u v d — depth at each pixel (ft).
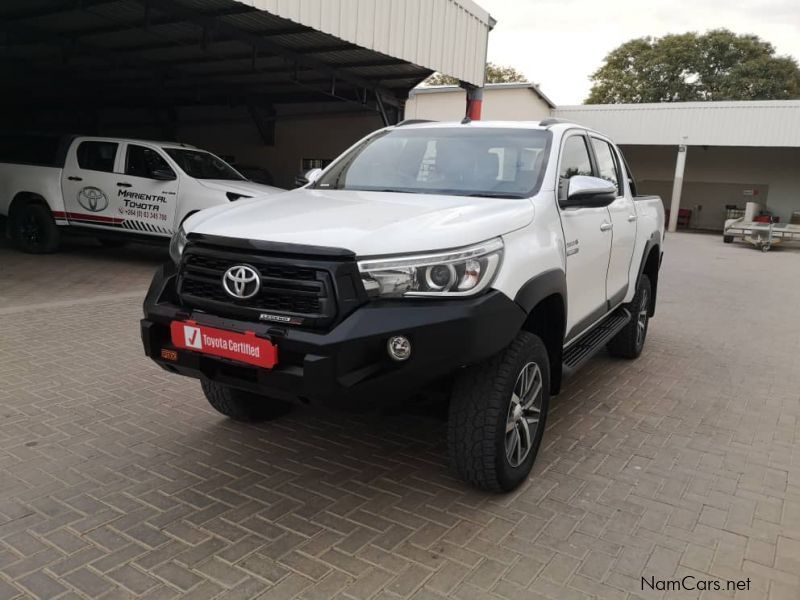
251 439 13.10
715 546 9.86
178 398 15.16
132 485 11.08
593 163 15.31
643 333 20.52
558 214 12.07
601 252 14.49
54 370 16.69
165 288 10.81
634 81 150.82
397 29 34.53
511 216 10.61
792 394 17.46
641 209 18.78
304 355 9.18
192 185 31.24
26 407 14.21
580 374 18.47
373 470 11.98
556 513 10.64
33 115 70.79
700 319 27.71
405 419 14.39
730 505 11.14
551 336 12.00
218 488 11.10
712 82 145.28
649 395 16.88
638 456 13.01
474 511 10.61
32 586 8.38
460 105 61.00
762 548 9.86
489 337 9.41
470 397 10.23
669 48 146.92
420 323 9.04
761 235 64.54
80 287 27.58
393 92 48.65
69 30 39.88
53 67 51.24
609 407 15.83
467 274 9.40
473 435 10.26
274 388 9.52
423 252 9.33
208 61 45.14
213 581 8.63
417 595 8.48
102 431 13.17
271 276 9.48
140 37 40.06
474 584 8.75
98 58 45.75
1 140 35.91
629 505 11.01
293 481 11.45
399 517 10.37
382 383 9.23
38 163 34.45
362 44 32.37
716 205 97.96
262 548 9.41
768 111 80.69
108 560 9.00
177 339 10.21
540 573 9.04
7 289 26.27
